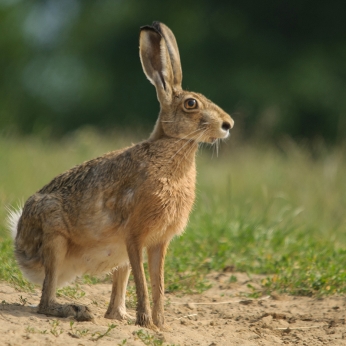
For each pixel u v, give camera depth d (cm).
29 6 7131
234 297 1641
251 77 5712
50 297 1331
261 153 3375
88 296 1552
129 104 6131
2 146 2709
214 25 6106
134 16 6481
